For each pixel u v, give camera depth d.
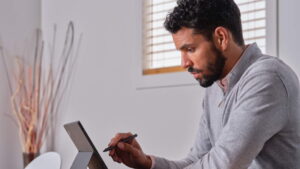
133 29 3.18
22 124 3.72
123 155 1.51
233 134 1.31
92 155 1.38
